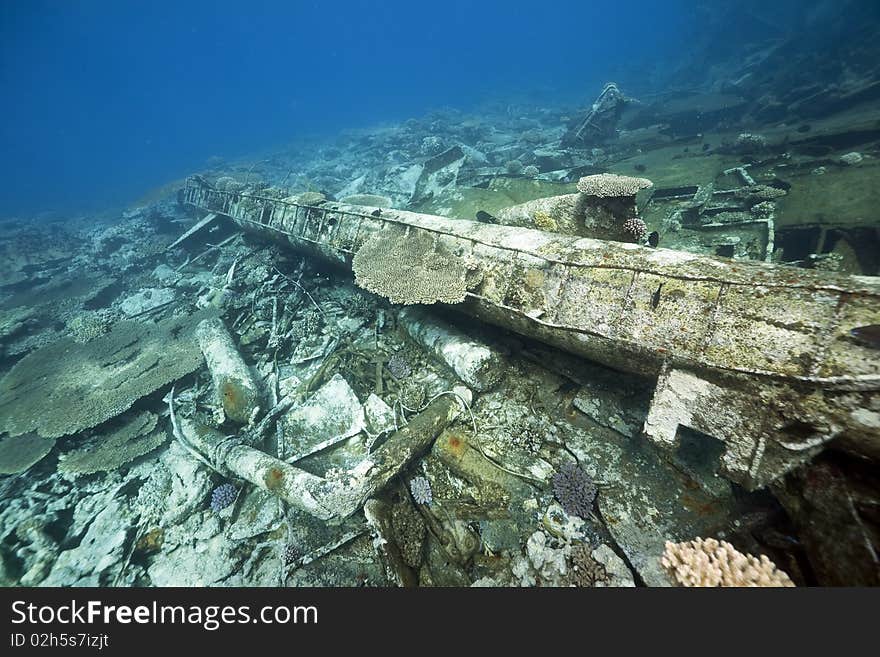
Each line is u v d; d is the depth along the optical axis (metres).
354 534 4.27
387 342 6.81
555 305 4.31
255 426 5.79
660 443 3.59
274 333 7.74
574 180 11.49
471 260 5.14
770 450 2.92
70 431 6.21
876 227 5.81
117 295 12.12
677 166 10.92
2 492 5.63
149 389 6.77
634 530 3.58
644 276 3.71
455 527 4.02
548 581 3.48
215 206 13.28
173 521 4.86
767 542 3.17
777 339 2.91
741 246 6.69
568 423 4.66
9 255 16.47
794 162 8.70
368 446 5.18
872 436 2.51
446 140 22.38
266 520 4.68
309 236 8.17
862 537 2.47
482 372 5.14
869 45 14.97
